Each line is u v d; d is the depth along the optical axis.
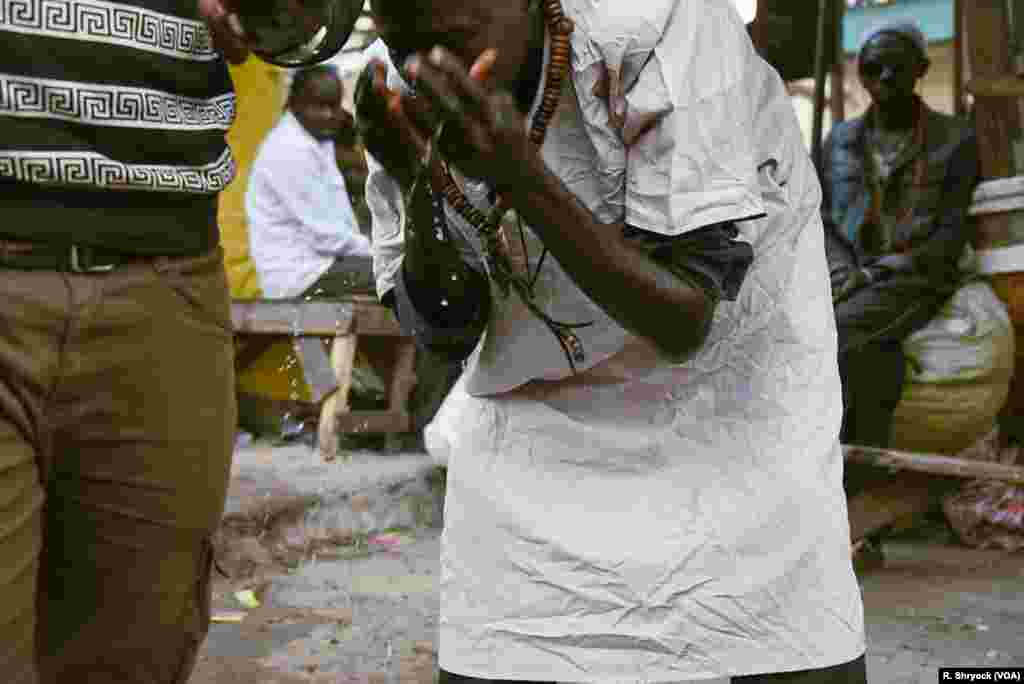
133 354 1.60
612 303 1.44
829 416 1.82
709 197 1.52
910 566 4.57
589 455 1.79
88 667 1.76
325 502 4.86
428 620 3.67
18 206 1.48
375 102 1.56
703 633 1.73
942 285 4.79
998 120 5.12
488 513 1.82
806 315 1.81
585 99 1.54
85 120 1.50
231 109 1.68
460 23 1.46
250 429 6.43
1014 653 3.38
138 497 1.66
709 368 1.78
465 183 1.67
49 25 1.47
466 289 1.78
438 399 6.18
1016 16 5.43
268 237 6.12
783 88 1.78
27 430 1.54
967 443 4.96
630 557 1.73
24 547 1.56
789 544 1.75
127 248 1.57
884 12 10.91
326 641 3.44
